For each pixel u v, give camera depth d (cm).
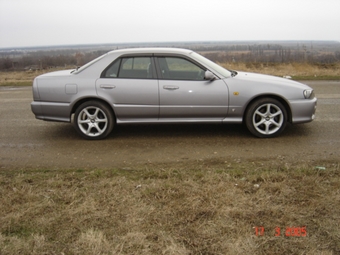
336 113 734
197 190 354
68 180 392
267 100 561
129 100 566
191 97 561
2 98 1052
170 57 574
